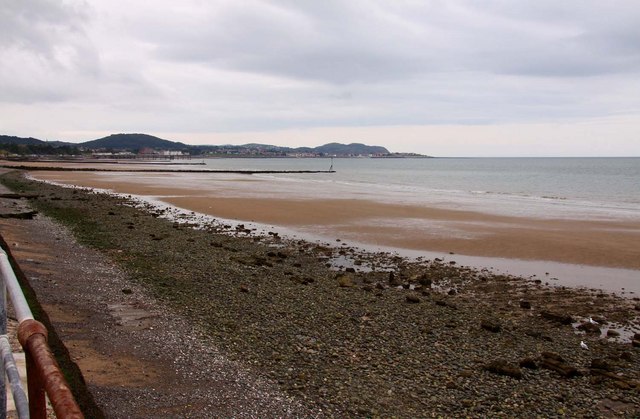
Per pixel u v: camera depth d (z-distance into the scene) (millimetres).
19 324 2277
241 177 89875
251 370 8992
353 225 29953
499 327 12461
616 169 138875
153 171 106625
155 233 25172
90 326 10258
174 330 10688
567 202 45562
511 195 54406
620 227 29297
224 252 21094
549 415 8172
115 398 7285
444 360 10266
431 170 146250
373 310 13547
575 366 10430
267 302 13641
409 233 27328
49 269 14539
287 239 25391
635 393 9094
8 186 49938
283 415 7453
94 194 46812
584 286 17438
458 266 20188
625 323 13672
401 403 8211
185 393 7793
